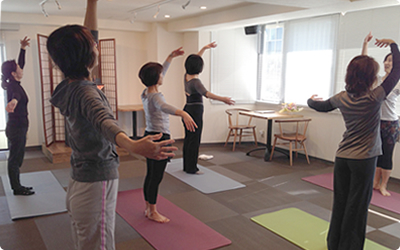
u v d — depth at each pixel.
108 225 1.42
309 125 6.11
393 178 4.86
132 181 4.71
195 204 3.87
